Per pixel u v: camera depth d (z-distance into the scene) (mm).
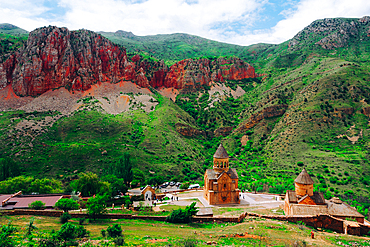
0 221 49031
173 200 88188
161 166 147625
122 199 89250
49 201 69500
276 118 194125
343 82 183125
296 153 144625
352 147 135750
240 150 180250
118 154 149500
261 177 129375
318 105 173250
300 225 50562
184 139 195000
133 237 41906
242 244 37156
